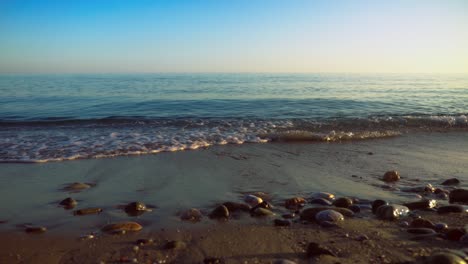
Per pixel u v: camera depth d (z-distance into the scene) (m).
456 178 5.59
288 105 15.91
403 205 4.15
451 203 4.37
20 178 5.52
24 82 38.81
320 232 3.43
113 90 25.95
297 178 5.62
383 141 8.73
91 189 5.01
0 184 5.20
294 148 7.91
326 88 27.12
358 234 3.35
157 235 3.41
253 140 8.63
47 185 5.18
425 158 7.03
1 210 4.16
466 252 2.66
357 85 31.22
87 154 7.05
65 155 6.97
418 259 2.77
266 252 3.00
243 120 11.59
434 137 9.24
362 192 4.88
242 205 4.16
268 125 10.62
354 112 13.73
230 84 34.16
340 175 5.81
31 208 4.23
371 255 2.88
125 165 6.35
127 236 3.39
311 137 8.88
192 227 3.62
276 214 4.03
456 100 17.75
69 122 11.26
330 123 10.93
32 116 12.91
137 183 5.32
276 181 5.46
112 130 9.84
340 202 4.18
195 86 30.98
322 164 6.55
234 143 8.33
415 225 3.53
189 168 6.20
